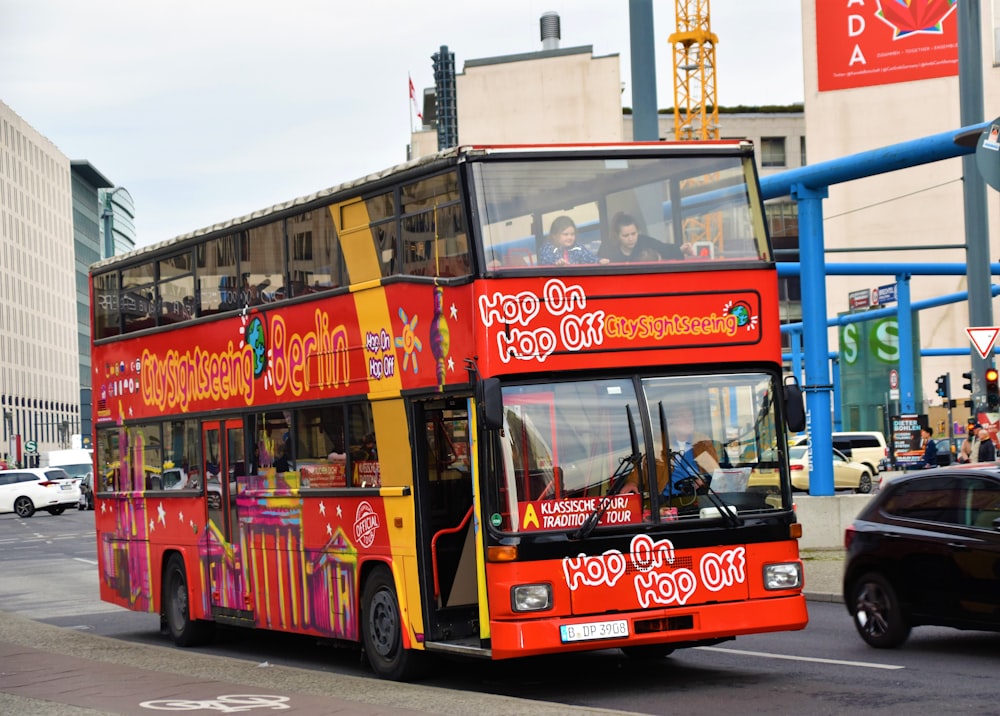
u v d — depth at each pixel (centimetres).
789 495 1299
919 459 4138
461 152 1286
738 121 12756
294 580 1605
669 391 1280
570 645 1210
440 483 1372
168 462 1934
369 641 1449
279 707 1140
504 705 1101
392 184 1413
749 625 1261
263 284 1677
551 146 1301
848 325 5759
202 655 1606
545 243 1279
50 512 6938
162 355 1947
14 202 15512
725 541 1263
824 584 2155
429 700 1150
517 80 10500
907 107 10294
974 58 2567
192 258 1856
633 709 1190
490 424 1201
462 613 1366
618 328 1275
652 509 1249
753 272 1322
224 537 1770
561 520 1230
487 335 1249
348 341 1491
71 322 18312
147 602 2003
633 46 2330
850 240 10519
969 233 2789
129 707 1177
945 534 1461
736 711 1155
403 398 1382
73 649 1700
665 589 1242
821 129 10481
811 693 1234
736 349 1305
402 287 1387
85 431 19150
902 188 10406
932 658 1444
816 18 10462
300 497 1588
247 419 1712
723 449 1284
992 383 2755
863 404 5678
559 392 1255
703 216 1333
